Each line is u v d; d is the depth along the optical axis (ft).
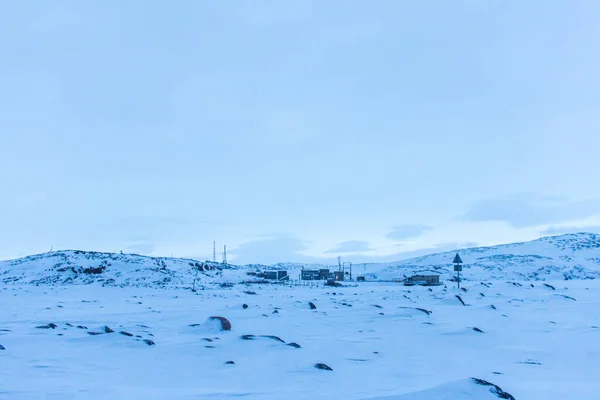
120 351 39.22
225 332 50.19
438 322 60.18
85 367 32.91
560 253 427.33
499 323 59.06
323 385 28.48
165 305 89.66
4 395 24.13
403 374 32.19
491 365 35.83
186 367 33.58
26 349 39.24
